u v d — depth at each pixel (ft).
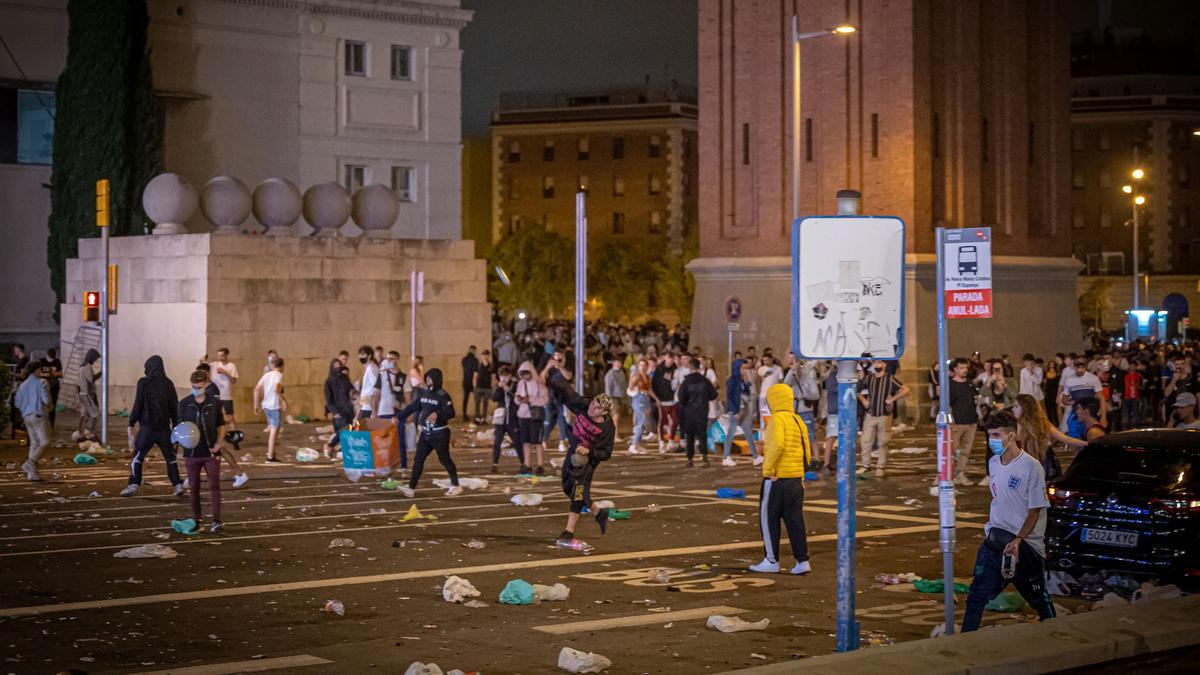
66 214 157.28
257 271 126.31
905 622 40.01
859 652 32.45
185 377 125.39
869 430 83.82
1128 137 353.51
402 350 135.44
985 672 32.48
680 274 322.96
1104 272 348.18
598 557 52.39
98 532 58.70
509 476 83.92
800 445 48.60
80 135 156.35
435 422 73.56
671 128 366.84
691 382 90.94
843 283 31.12
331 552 53.11
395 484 76.54
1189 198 353.51
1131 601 41.91
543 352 140.87
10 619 39.86
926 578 47.78
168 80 164.86
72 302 140.87
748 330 145.69
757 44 146.82
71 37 157.79
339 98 176.96
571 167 375.86
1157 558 43.57
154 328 129.29
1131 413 119.55
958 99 143.74
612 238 372.38
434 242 137.49
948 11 143.43
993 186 149.07
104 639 37.22
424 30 183.52
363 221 138.10
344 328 131.64
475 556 52.42
